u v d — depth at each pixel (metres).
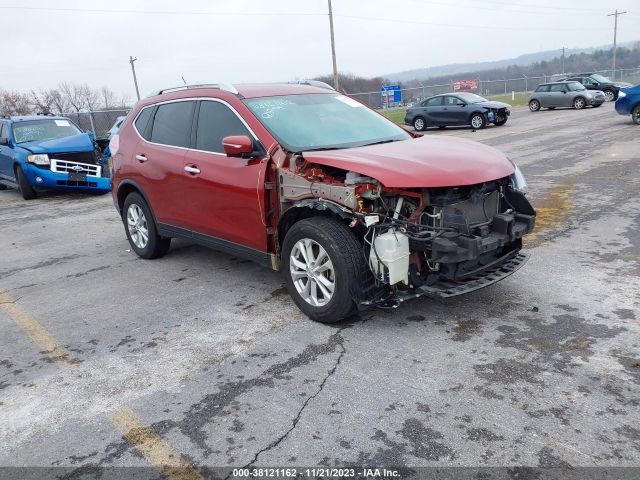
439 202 3.91
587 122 19.64
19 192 13.62
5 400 3.60
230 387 3.55
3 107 36.28
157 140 5.92
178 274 5.95
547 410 3.08
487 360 3.65
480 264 4.22
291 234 4.34
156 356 4.05
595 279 4.93
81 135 12.45
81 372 3.90
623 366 3.47
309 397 3.36
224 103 5.08
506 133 18.28
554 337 3.90
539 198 8.27
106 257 6.90
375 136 5.09
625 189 8.48
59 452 3.02
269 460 2.83
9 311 5.21
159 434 3.11
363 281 4.00
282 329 4.34
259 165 4.58
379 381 3.48
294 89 5.52
